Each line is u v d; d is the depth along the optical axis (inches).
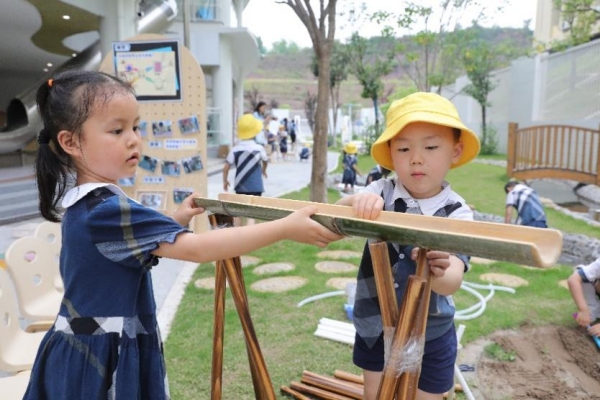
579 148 533.6
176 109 239.0
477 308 162.1
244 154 262.2
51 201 60.1
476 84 775.1
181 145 241.1
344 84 2687.0
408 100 70.7
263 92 2711.6
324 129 283.1
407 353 46.1
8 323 91.1
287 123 1069.1
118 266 54.6
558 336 147.3
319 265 213.6
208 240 51.9
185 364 122.5
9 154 512.4
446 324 72.7
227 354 128.2
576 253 255.0
